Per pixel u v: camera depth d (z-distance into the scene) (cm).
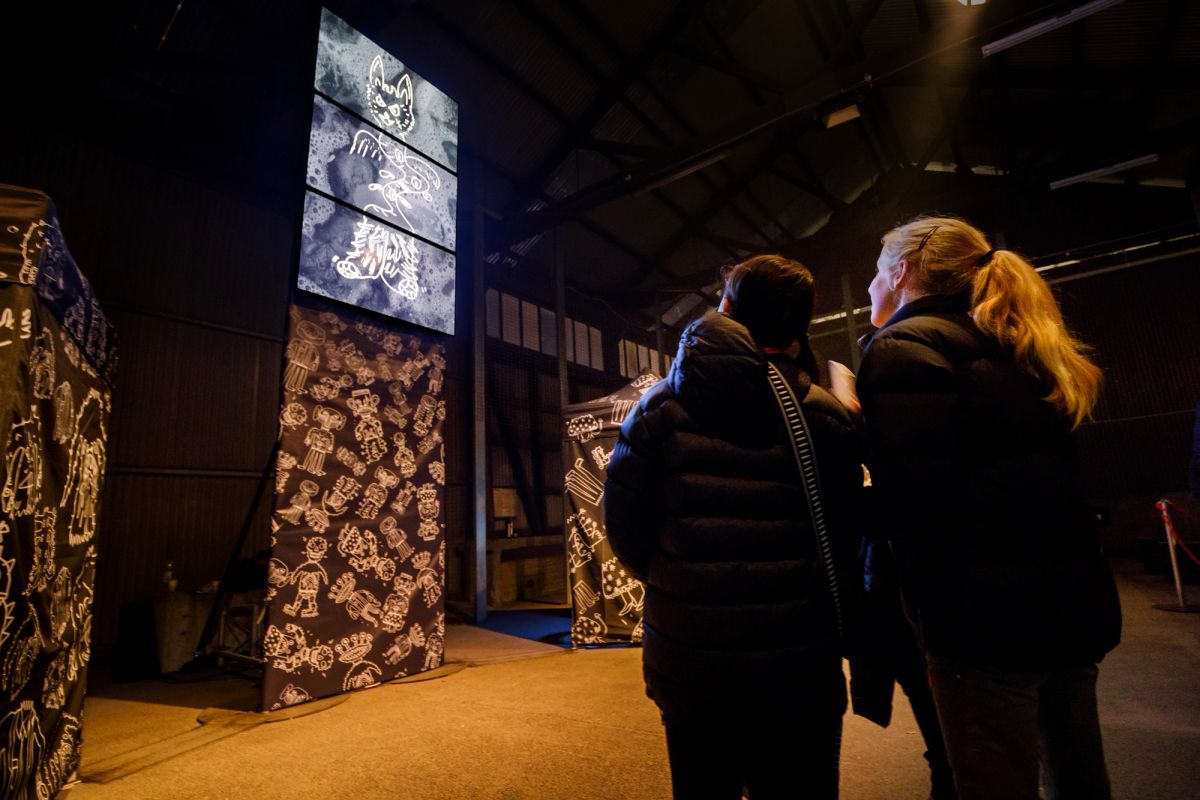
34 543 172
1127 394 929
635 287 1036
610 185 703
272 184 584
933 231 107
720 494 89
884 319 124
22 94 430
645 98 764
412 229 417
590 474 452
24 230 164
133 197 484
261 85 547
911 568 87
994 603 80
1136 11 579
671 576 90
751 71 654
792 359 101
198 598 403
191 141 525
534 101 707
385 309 384
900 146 932
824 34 749
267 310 564
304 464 322
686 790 88
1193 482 229
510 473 777
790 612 86
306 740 244
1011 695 82
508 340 831
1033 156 834
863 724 240
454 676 352
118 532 439
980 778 81
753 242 1083
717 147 633
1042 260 972
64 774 198
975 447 86
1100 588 83
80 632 213
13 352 158
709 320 95
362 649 329
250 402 537
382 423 368
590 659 387
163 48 493
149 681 357
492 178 766
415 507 375
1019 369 89
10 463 157
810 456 92
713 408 90
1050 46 653
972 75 727
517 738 238
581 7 633
